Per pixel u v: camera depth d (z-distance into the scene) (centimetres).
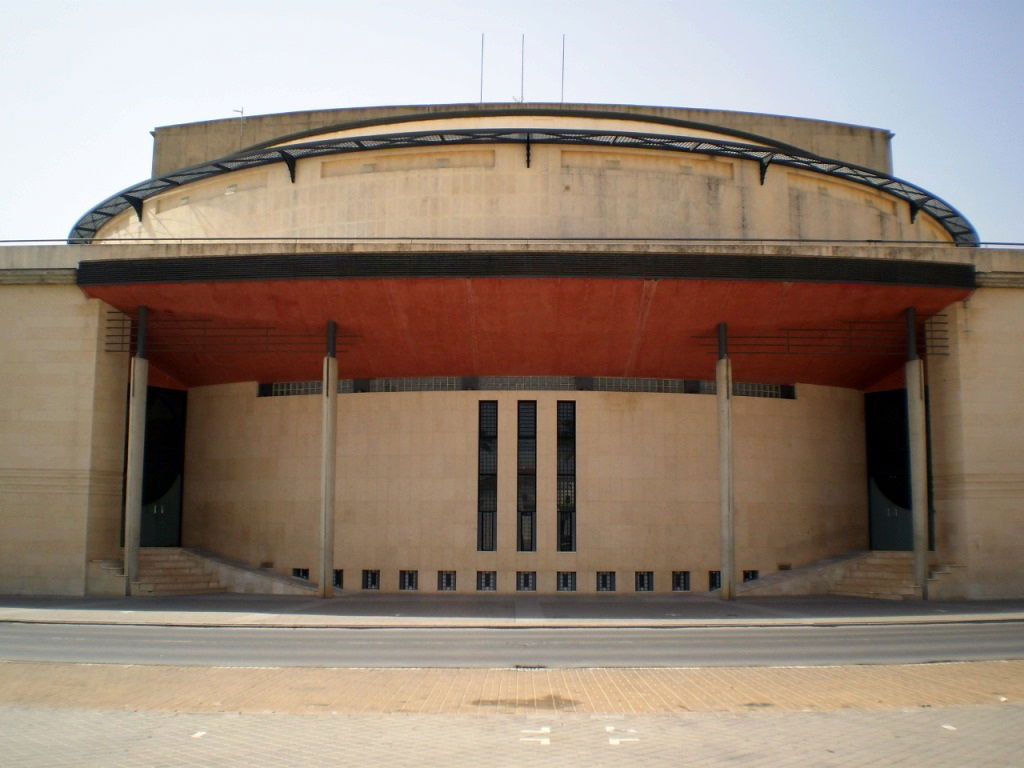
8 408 3039
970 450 3045
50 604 2688
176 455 3588
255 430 3503
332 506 3036
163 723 1109
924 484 3008
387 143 3297
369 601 2891
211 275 2911
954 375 3086
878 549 3566
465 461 3325
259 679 1420
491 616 2428
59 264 3058
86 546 2980
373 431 3384
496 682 1389
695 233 3319
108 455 3098
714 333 3111
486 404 3378
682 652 1750
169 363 3447
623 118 3359
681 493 3344
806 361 3359
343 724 1097
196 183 3631
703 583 3303
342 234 3331
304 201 3394
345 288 2909
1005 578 3006
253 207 3478
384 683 1382
